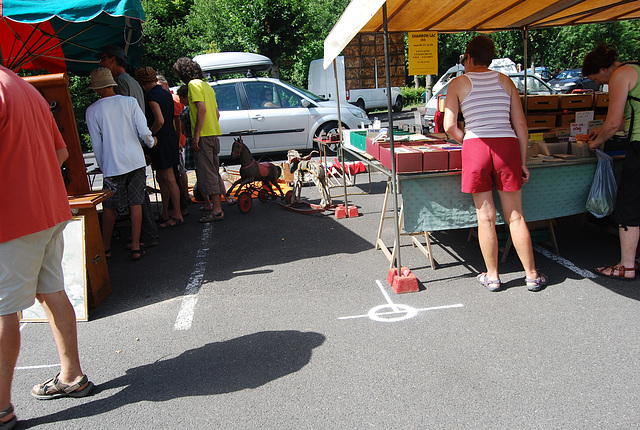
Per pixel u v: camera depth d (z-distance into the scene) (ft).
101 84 14.49
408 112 70.95
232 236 18.01
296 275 13.78
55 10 10.74
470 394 8.13
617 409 7.59
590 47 70.23
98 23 16.08
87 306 11.79
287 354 9.66
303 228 18.47
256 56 41.93
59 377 8.73
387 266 14.05
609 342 9.46
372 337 10.12
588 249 14.47
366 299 11.96
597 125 14.66
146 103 18.39
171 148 19.01
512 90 11.53
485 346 9.55
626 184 11.72
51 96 12.12
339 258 14.93
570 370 8.64
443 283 12.66
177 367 9.45
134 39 19.16
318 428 7.51
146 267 15.21
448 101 11.69
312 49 82.58
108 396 8.65
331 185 25.64
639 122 11.34
